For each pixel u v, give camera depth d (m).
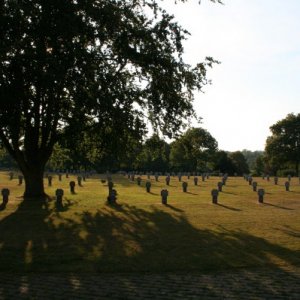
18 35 17.72
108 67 22.33
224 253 11.24
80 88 19.92
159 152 29.36
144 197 27.72
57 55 19.03
